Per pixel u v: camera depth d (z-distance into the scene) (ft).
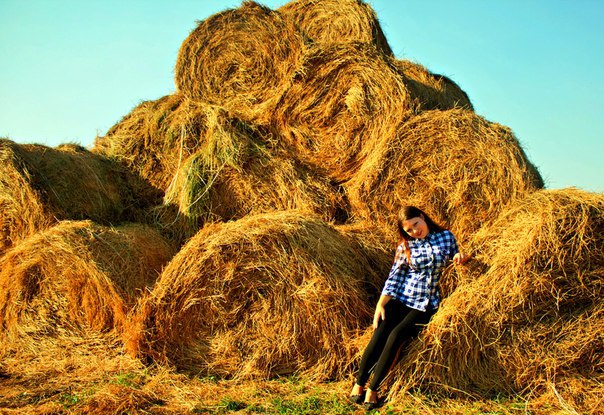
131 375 15.35
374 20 26.55
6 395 14.21
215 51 24.94
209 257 16.15
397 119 19.44
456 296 14.79
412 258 15.07
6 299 18.26
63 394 14.21
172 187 21.98
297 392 14.57
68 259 17.54
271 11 23.86
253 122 21.91
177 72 25.49
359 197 19.16
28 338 17.84
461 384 14.12
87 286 17.57
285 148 21.39
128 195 23.11
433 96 24.39
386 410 13.39
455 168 18.19
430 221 15.58
